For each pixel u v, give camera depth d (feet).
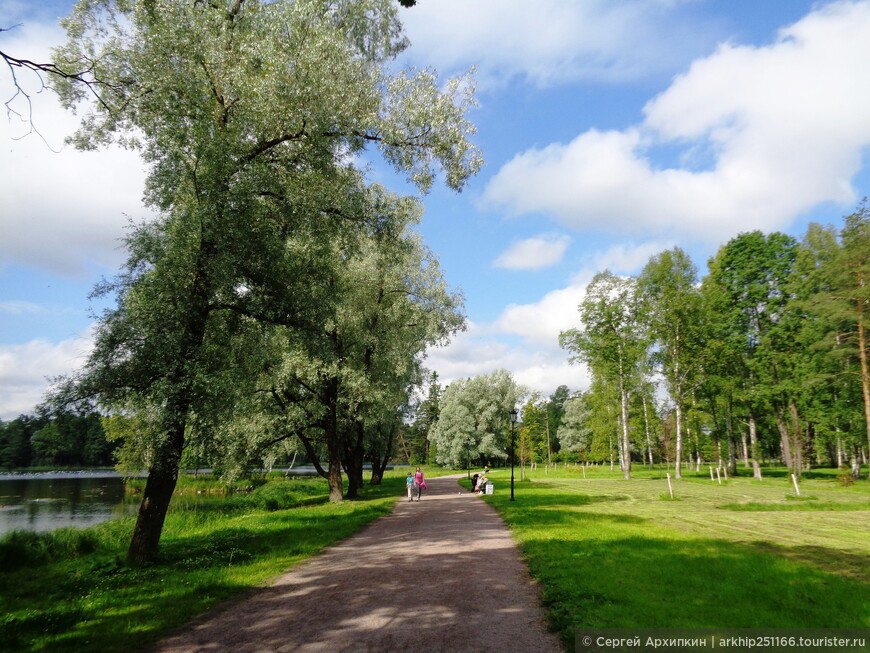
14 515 87.71
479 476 98.99
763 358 132.57
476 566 31.22
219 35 38.91
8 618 22.58
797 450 134.31
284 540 42.34
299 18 39.63
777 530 46.37
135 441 35.32
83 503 108.68
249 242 39.01
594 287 148.25
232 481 82.43
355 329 77.97
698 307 119.14
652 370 129.39
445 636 18.99
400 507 71.61
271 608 23.49
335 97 40.50
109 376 33.63
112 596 26.66
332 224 47.39
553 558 32.01
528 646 17.85
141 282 35.70
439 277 92.12
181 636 20.07
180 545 41.75
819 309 98.73
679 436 135.23
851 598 22.91
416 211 84.84
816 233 124.36
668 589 24.29
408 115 44.39
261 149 41.42
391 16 45.39
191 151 36.29
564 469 224.33
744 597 23.09
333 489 82.38
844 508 66.08
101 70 35.35
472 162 45.06
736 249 143.43
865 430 119.55
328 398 83.30
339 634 19.54
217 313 41.96
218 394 35.73
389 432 120.88
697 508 66.33
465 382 232.12
